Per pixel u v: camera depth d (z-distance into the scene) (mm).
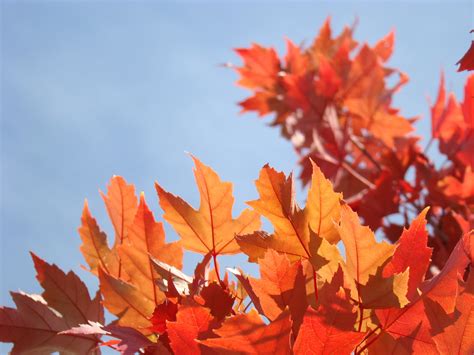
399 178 2277
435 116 2355
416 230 1448
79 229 1612
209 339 1346
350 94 2771
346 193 2625
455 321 1385
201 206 1545
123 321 1533
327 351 1354
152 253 1551
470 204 2123
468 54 1412
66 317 1569
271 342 1345
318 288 1440
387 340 1419
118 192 1616
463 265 1421
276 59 2977
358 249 1410
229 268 1475
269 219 1471
